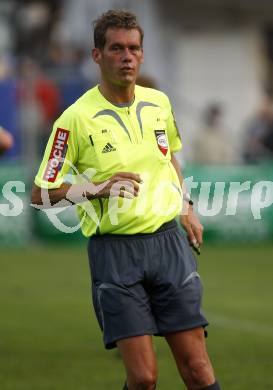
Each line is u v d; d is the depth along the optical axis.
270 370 29.16
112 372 29.17
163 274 20.92
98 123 21.08
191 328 20.72
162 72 74.62
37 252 56.00
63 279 46.53
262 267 49.75
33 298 41.94
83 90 61.72
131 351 20.41
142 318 20.61
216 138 62.06
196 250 22.52
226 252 55.59
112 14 21.16
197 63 77.06
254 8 76.56
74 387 27.34
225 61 77.75
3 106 59.03
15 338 34.12
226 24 77.50
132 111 21.38
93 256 21.25
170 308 20.80
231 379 28.05
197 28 76.88
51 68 66.38
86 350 32.25
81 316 38.09
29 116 58.88
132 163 21.03
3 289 44.03
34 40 75.00
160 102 21.86
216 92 77.75
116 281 20.70
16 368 29.73
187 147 69.94
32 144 57.78
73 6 74.94
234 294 42.41
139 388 20.28
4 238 57.84
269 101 73.19
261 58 78.88
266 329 35.25
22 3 76.31
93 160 21.06
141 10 73.19
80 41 72.06
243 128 74.81
